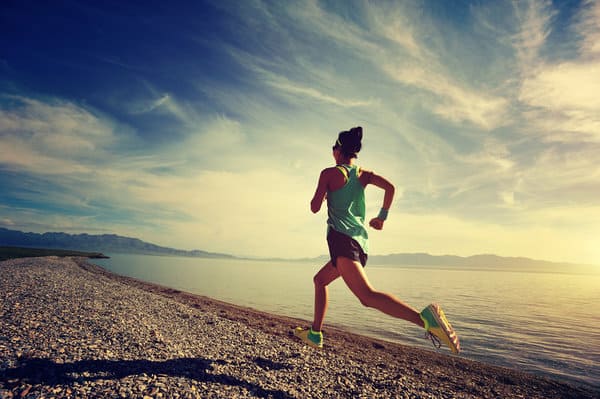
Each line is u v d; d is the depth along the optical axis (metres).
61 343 3.96
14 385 2.79
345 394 3.54
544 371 7.04
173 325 5.88
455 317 16.19
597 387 5.90
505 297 32.84
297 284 35.81
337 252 2.89
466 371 5.82
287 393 3.35
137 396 2.84
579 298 36.25
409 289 38.69
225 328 6.25
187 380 3.32
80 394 2.77
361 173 3.19
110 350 3.92
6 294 6.89
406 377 4.57
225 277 44.28
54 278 11.16
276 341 5.65
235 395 3.11
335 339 7.77
